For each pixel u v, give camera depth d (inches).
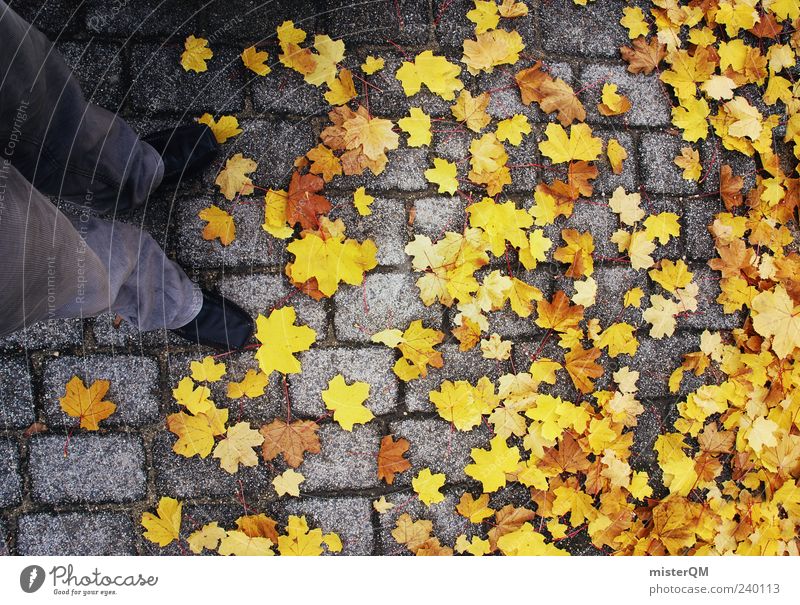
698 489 67.5
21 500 62.4
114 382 62.9
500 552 66.5
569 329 65.5
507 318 66.0
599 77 68.1
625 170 68.1
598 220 67.2
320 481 64.7
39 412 62.3
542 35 67.5
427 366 65.2
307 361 64.5
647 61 67.8
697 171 68.4
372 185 65.0
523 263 65.2
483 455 65.1
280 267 64.2
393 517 65.6
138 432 63.3
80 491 62.9
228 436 63.0
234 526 64.2
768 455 67.5
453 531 66.1
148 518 62.9
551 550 66.1
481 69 66.5
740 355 68.0
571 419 65.2
